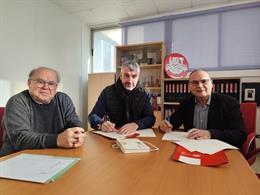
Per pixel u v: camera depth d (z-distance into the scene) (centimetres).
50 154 88
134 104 182
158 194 53
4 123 113
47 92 129
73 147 99
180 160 80
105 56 454
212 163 77
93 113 175
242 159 83
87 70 435
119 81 187
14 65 269
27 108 121
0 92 252
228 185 59
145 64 355
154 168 73
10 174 64
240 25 324
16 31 271
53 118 136
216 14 338
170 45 368
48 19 325
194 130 128
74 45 392
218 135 123
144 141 114
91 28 448
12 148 108
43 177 62
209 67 344
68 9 359
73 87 389
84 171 69
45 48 320
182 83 317
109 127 142
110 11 367
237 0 325
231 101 153
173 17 363
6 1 257
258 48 315
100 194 53
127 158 84
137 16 387
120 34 424
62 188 56
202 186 58
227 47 333
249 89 305
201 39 348
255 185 59
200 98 162
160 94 341
